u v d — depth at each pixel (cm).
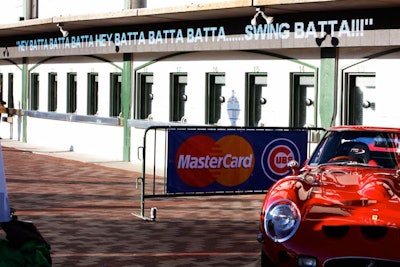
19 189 1490
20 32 2534
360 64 1532
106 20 1969
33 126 2645
